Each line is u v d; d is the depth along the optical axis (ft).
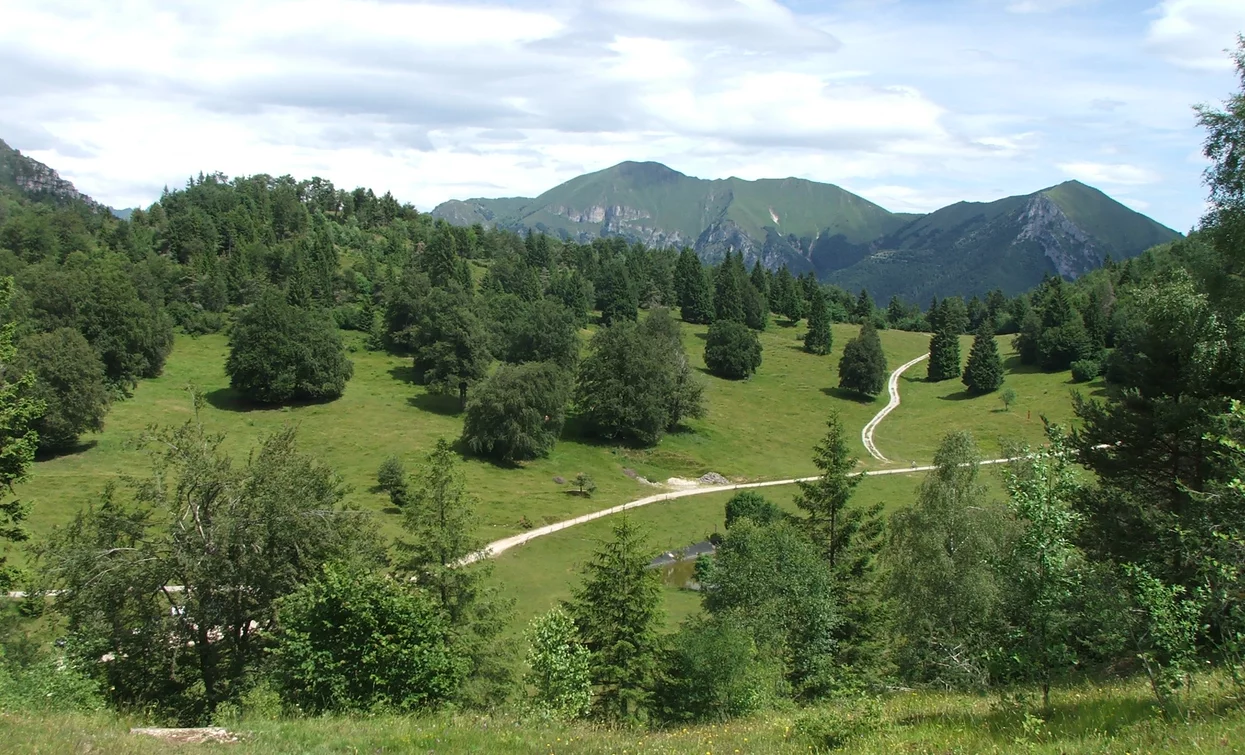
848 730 44.62
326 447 291.79
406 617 65.51
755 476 314.76
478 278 617.62
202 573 80.23
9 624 81.92
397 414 343.26
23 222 511.40
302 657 63.87
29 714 50.62
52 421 251.60
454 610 99.55
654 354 352.90
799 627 112.68
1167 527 64.34
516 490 266.16
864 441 370.94
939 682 69.56
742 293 582.76
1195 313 89.66
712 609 125.90
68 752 40.50
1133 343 99.81
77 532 84.07
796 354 526.57
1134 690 47.50
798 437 376.68
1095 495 87.10
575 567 190.70
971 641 54.70
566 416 363.97
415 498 106.32
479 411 293.23
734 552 128.98
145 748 43.01
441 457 107.96
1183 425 84.07
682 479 308.19
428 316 387.55
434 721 56.13
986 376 420.36
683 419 377.09
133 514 86.84
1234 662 40.42
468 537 104.99
